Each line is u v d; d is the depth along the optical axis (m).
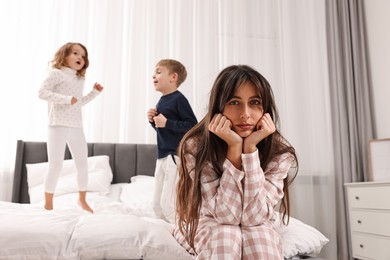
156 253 1.03
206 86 2.91
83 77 2.20
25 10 2.71
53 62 2.14
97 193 2.33
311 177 2.88
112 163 2.70
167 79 2.02
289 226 1.42
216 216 0.97
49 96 1.94
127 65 2.85
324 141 2.97
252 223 0.96
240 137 0.99
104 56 2.79
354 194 2.59
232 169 0.97
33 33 2.70
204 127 1.11
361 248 2.48
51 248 0.98
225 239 0.89
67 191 2.31
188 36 2.95
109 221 1.14
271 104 1.07
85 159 2.09
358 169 2.90
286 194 1.15
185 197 1.07
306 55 3.08
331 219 2.82
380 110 2.96
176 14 2.97
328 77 3.06
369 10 3.10
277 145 1.10
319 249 1.42
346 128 2.96
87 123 2.73
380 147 2.77
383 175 2.71
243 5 3.08
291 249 1.27
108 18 2.84
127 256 1.03
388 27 2.88
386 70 2.89
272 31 3.11
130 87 2.81
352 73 3.04
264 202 0.97
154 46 2.88
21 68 2.66
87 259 1.01
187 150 1.09
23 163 2.55
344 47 3.08
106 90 2.78
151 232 1.09
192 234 1.01
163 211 1.78
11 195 2.55
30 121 2.65
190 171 1.07
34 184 2.43
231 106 1.01
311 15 3.12
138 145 2.77
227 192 0.97
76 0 2.78
